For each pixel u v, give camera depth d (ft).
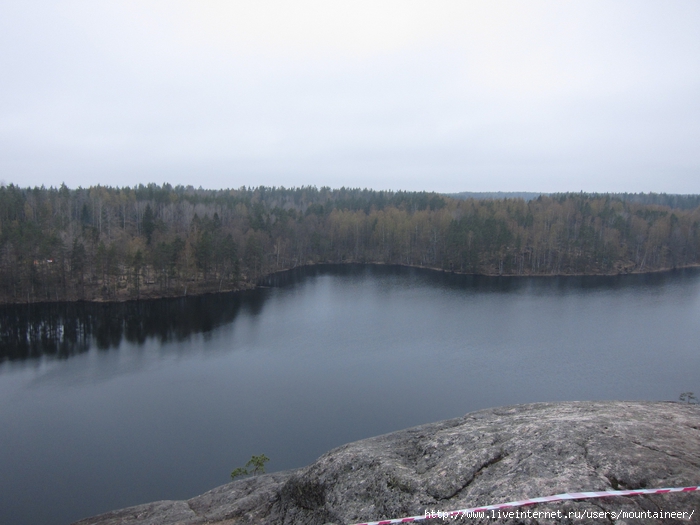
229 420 103.04
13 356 147.74
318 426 100.37
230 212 399.85
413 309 216.33
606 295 248.32
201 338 168.96
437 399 115.03
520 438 33.42
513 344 161.79
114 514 46.55
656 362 143.43
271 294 249.96
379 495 31.63
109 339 167.12
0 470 83.56
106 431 98.07
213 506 45.27
